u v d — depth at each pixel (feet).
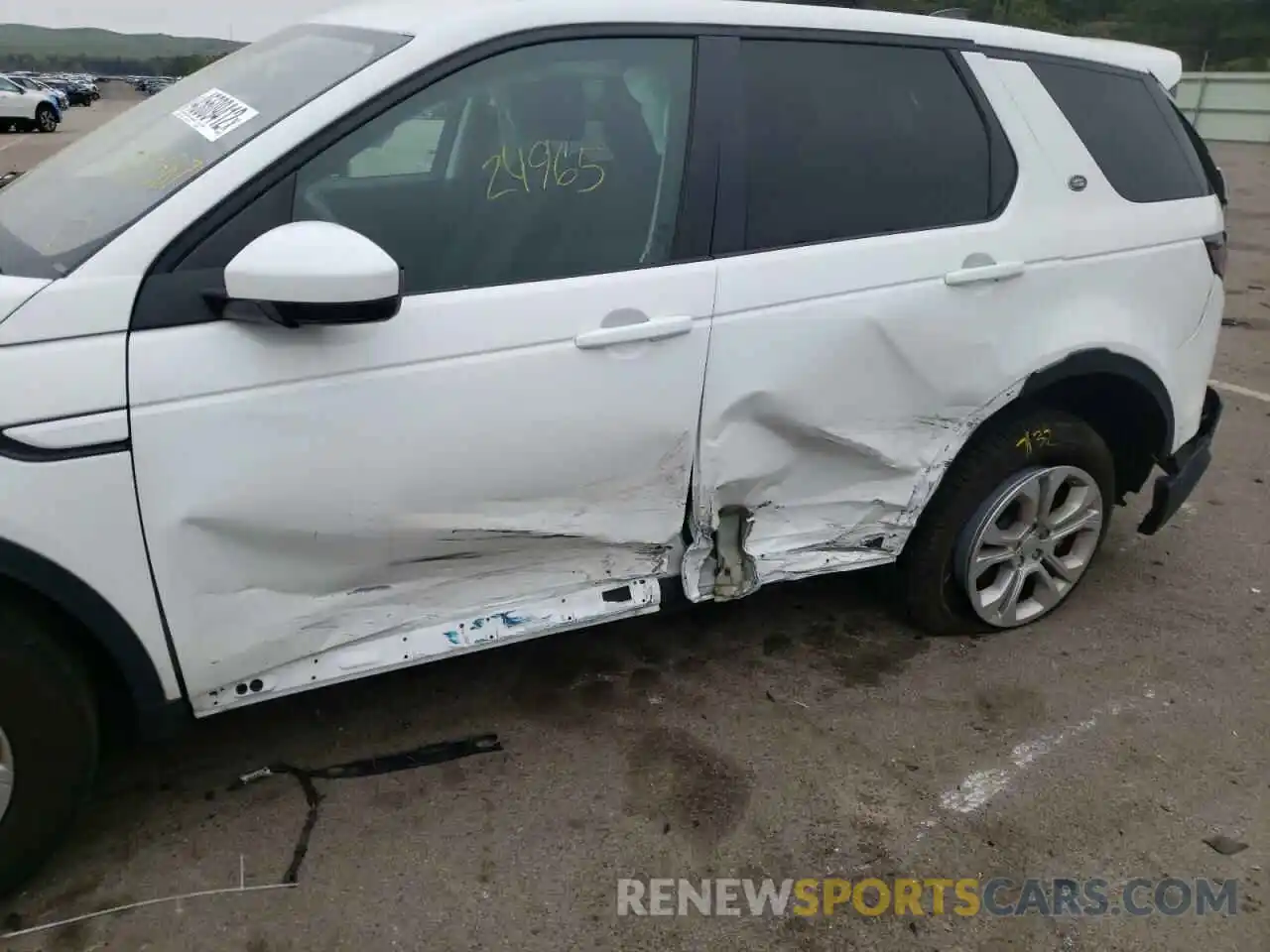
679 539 8.61
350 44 7.49
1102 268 9.73
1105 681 9.99
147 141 7.61
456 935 6.89
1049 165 9.54
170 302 6.20
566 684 9.67
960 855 7.77
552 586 8.27
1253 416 17.87
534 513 7.69
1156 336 10.28
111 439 6.09
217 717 9.04
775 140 8.21
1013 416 9.87
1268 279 29.58
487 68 7.23
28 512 5.93
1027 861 7.73
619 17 7.68
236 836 7.68
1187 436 11.18
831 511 9.33
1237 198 46.52
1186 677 10.08
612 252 7.61
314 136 6.66
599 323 7.39
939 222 8.92
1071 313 9.58
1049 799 8.36
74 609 6.26
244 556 6.80
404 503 7.08
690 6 7.98
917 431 9.20
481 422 7.11
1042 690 9.80
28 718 6.38
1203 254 10.59
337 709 9.21
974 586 10.22
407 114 6.98
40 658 6.32
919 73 8.96
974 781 8.54
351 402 6.66
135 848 7.53
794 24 8.39
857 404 8.71
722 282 7.86
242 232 6.42
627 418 7.66
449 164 7.22
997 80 9.37
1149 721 9.38
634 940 6.91
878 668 10.07
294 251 5.89
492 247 7.28
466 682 9.65
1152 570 12.30
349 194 6.90
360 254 6.01
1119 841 7.93
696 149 7.88
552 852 7.63
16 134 88.17
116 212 6.61
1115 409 10.71
